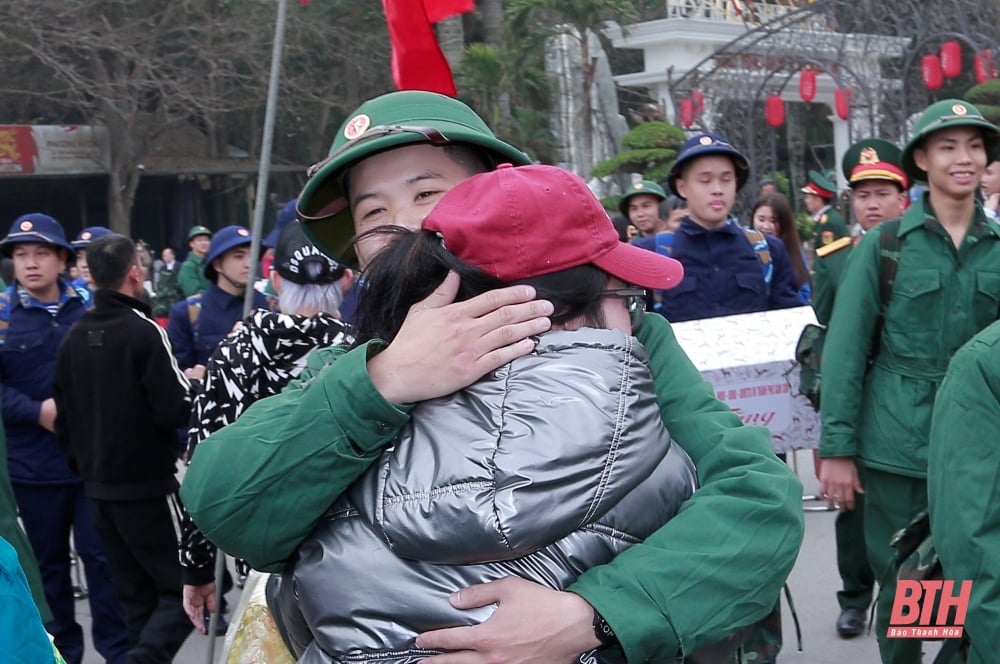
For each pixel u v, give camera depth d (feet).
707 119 61.46
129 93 81.35
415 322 5.12
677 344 6.09
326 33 81.76
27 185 92.53
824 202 36.19
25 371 17.07
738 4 71.10
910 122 58.29
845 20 59.26
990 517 7.82
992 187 23.20
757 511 5.22
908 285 12.71
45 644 5.05
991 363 7.91
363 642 4.87
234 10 78.95
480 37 77.92
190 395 15.28
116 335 15.20
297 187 99.45
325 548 5.03
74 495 16.94
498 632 4.76
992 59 54.08
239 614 7.09
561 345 5.12
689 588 4.97
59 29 76.13
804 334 14.26
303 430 4.99
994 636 7.72
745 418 14.92
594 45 71.31
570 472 4.77
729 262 16.46
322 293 11.17
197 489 5.18
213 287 20.72
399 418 4.96
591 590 4.88
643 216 25.68
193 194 97.66
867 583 16.89
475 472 4.78
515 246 5.16
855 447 13.02
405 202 6.05
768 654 11.16
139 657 15.24
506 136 66.23
